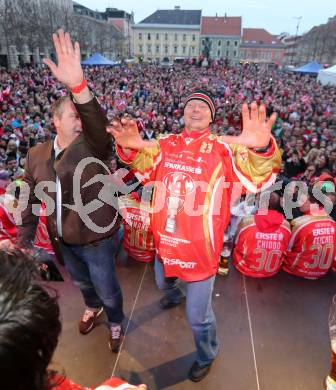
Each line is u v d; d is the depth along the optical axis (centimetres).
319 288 284
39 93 1798
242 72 4219
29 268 65
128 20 9900
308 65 3672
